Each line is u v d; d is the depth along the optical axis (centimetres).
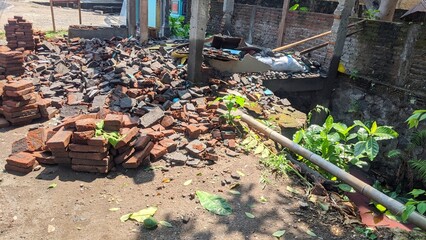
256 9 1173
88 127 371
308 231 314
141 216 311
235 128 489
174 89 585
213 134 472
